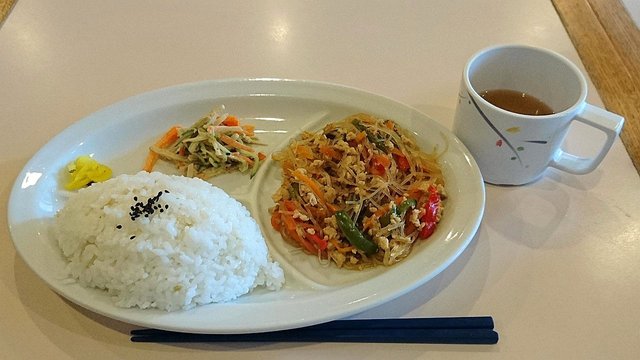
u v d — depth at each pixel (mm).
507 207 356
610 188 368
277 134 405
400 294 290
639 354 290
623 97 417
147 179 323
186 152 390
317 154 376
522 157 344
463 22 487
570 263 329
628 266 328
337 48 459
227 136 388
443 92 428
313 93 402
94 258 291
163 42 458
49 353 282
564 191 366
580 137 397
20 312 296
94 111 395
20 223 314
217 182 381
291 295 311
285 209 350
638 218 353
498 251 333
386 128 374
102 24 470
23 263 316
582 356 289
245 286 306
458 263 327
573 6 493
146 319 276
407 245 331
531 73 365
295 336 289
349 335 290
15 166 367
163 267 286
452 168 354
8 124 390
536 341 294
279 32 470
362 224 344
